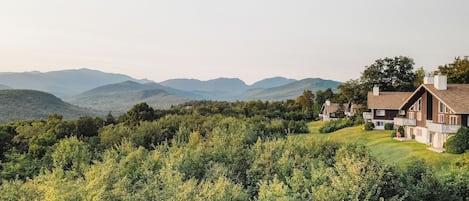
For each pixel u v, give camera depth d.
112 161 25.67
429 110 48.00
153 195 18.38
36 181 21.69
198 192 17.25
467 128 37.81
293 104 137.62
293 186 19.06
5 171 35.72
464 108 40.31
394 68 87.00
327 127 77.81
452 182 21.44
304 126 78.00
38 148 43.88
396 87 86.31
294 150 30.03
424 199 19.38
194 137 38.72
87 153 35.84
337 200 16.48
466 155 32.22
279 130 73.62
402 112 62.75
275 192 16.62
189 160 26.11
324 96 127.56
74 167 29.58
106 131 56.00
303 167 24.81
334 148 30.69
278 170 24.19
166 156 30.23
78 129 64.12
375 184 17.20
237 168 26.42
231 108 119.69
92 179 20.19
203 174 25.23
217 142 30.33
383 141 53.00
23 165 37.31
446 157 36.72
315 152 30.19
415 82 87.31
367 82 87.00
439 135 43.31
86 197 16.58
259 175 24.22
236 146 28.64
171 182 18.94
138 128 60.50
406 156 40.28
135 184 22.17
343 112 98.56
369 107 70.44
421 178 20.75
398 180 19.94
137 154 30.06
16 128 60.94
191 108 117.12
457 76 68.62
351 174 17.91
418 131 50.72
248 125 67.12
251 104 127.81
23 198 18.45
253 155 27.48
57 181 19.30
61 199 16.36
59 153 34.94
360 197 16.94
